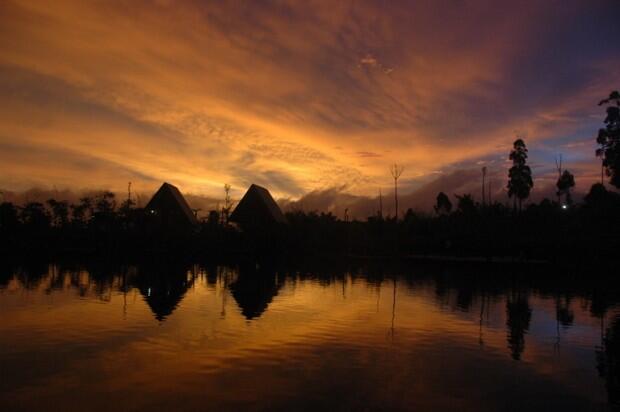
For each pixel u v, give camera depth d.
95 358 8.32
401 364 8.43
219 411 6.14
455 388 7.27
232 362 8.28
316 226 47.00
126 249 37.88
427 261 38.31
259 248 39.72
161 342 9.52
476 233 43.84
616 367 8.60
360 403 6.53
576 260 35.12
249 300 15.38
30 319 11.46
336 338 10.28
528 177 53.62
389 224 52.16
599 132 37.72
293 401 6.54
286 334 10.52
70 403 6.30
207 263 30.95
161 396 6.62
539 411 6.48
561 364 8.75
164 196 46.41
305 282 21.42
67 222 39.91
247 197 45.06
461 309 14.70
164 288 17.72
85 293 15.90
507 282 23.55
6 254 33.00
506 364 8.66
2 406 6.17
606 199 37.84
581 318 13.69
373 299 16.44
